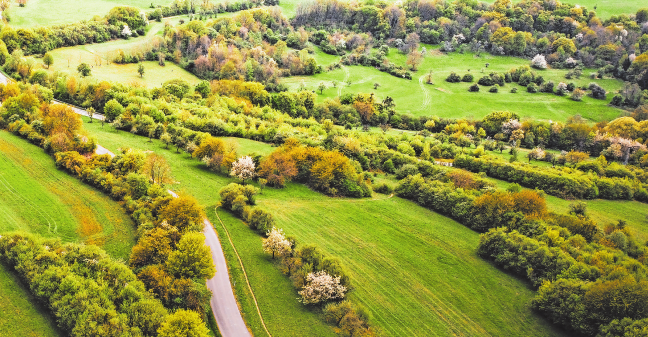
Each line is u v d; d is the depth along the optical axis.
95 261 87.25
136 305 79.19
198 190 132.38
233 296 94.06
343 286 96.06
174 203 107.38
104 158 129.25
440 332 92.00
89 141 138.12
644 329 81.81
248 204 128.12
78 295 78.00
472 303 100.81
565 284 95.81
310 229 121.88
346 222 128.00
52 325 77.81
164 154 152.00
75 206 112.00
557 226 121.50
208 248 95.00
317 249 105.44
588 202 150.12
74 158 127.44
